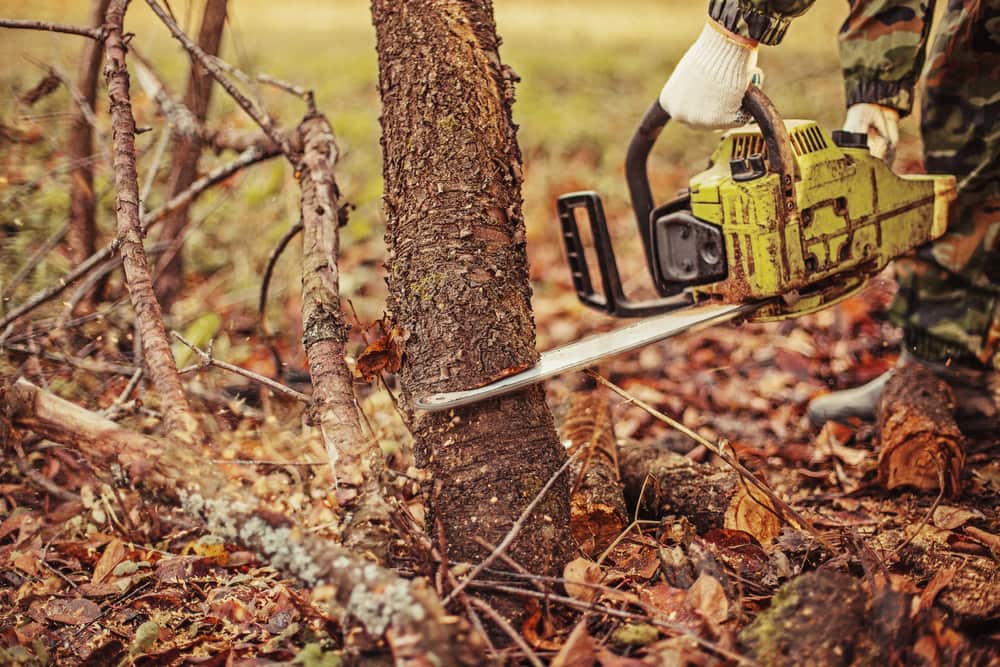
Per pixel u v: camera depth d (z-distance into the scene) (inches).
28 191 142.6
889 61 95.6
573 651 57.1
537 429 69.7
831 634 56.7
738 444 115.8
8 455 94.4
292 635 68.2
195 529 88.7
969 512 92.7
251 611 74.5
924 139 109.0
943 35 102.9
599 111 293.3
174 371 70.8
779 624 57.9
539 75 351.3
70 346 117.1
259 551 57.4
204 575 83.4
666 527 82.0
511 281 73.8
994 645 63.1
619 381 135.3
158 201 157.4
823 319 147.7
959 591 68.2
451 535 67.6
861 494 101.6
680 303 95.2
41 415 67.7
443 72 76.9
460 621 53.5
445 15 78.9
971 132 103.7
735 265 82.0
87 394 111.8
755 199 79.4
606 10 674.8
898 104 96.9
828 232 83.4
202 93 125.3
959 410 112.0
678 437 118.2
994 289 108.1
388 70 79.8
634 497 90.7
